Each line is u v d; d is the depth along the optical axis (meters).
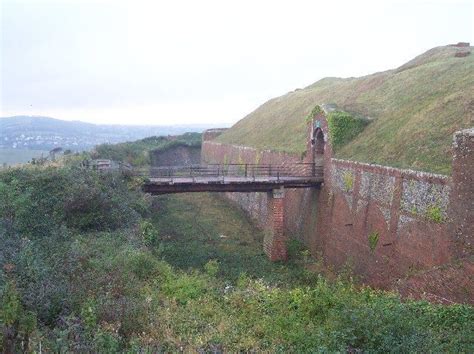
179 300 11.73
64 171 20.84
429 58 35.38
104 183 21.78
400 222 17.86
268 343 9.05
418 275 14.16
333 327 8.97
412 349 7.89
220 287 13.80
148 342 8.19
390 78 32.50
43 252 12.77
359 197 21.25
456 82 23.05
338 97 37.97
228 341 8.87
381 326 8.55
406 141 20.16
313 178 25.42
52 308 8.90
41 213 17.16
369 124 25.36
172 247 24.48
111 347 7.47
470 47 36.06
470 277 12.44
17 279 9.59
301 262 24.08
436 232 15.73
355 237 21.45
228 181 24.33
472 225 14.12
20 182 18.97
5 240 12.86
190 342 8.56
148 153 56.09
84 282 10.61
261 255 25.00
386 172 19.03
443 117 19.69
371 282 19.55
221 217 34.06
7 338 7.02
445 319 10.57
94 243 15.45
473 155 14.16
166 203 38.44
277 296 12.28
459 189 14.70
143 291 11.55
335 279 20.23
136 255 14.11
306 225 27.42
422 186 16.64
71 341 7.46
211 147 57.56
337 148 24.88
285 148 34.22
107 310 9.14
